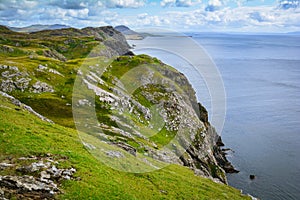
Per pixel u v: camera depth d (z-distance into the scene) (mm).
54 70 75188
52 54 137375
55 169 23047
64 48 161625
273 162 81438
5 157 23000
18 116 34188
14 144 25188
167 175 35500
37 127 32562
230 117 119875
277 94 164750
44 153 25203
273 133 103625
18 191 19531
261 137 99875
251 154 86625
